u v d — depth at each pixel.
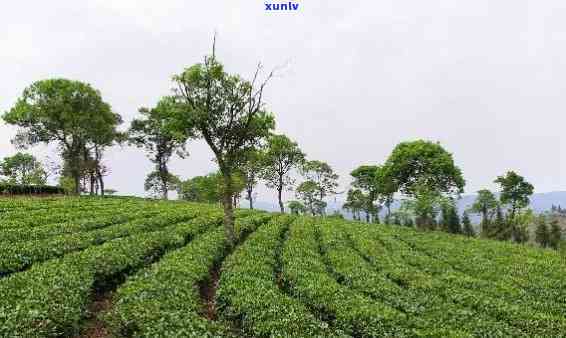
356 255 34.81
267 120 40.47
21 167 98.44
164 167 94.25
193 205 70.94
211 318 20.53
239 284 22.75
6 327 14.34
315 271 27.91
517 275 34.47
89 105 76.06
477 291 26.83
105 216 44.38
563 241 98.19
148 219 43.09
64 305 17.41
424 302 23.05
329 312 20.34
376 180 78.44
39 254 25.44
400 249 41.97
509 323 21.47
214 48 38.94
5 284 18.91
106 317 17.98
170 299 19.14
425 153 69.50
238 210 70.25
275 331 16.55
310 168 104.25
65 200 59.84
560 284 31.34
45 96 71.81
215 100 39.84
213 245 34.00
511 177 105.06
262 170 89.56
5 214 40.66
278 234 44.06
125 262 25.75
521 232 101.00
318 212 107.69
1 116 70.44
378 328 17.81
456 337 17.23
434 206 66.81
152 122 88.12
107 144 83.88
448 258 40.53
